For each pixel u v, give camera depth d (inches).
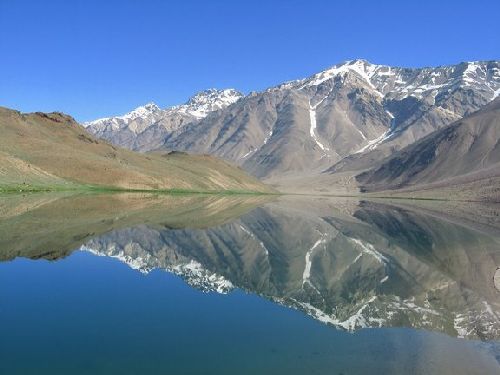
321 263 1804.9
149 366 737.6
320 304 1165.1
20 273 1370.6
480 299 1273.4
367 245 2317.9
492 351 857.5
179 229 2598.4
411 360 792.9
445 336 933.8
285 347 831.7
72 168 5762.8
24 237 1956.2
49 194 4421.8
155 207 3966.5
